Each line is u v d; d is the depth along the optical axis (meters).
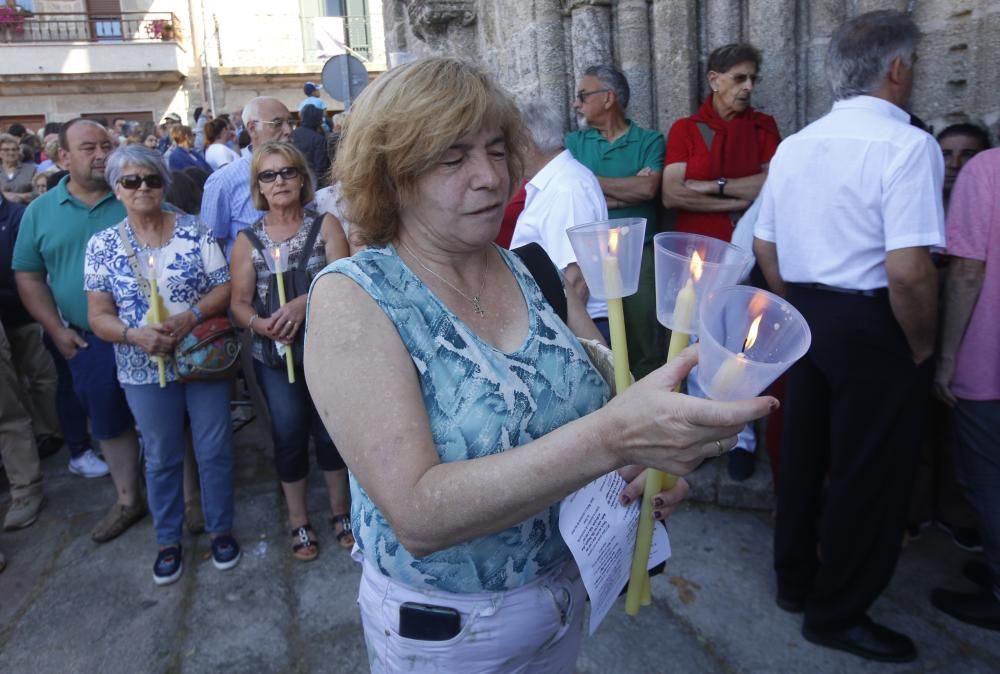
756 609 2.55
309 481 3.82
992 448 2.23
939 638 2.38
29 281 3.13
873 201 2.00
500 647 1.20
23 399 4.12
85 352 3.14
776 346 0.90
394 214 1.17
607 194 3.31
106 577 3.01
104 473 3.97
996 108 2.64
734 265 0.98
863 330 2.08
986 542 2.32
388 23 6.23
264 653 2.52
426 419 1.03
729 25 3.33
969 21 2.69
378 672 1.28
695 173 3.13
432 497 0.94
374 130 1.10
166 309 2.80
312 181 3.04
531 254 1.40
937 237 1.93
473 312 1.17
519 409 1.11
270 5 18.23
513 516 0.93
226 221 3.62
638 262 1.08
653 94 3.64
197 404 2.91
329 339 1.04
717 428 0.79
